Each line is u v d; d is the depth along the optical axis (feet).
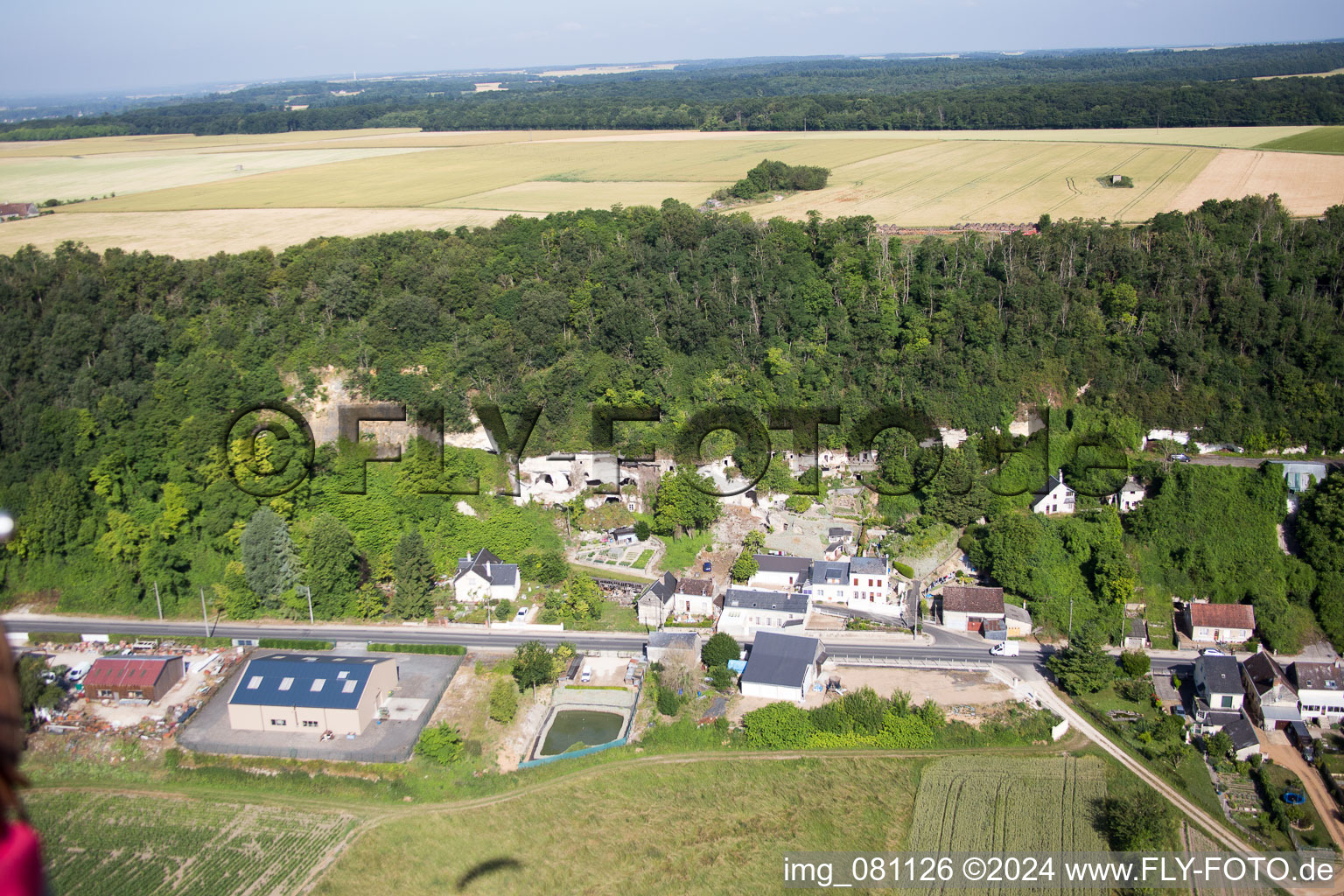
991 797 294.66
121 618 406.21
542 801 302.66
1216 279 469.16
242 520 417.28
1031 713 329.52
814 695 341.62
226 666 369.71
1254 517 392.06
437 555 422.00
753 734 323.16
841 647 369.91
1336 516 378.32
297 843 289.94
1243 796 294.87
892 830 283.38
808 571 399.85
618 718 340.18
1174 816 285.84
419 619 396.57
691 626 385.50
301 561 407.23
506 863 279.69
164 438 434.71
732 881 269.03
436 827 294.46
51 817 301.22
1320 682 325.01
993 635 371.76
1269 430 434.30
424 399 452.76
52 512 415.64
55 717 342.85
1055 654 358.64
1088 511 410.11
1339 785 295.07
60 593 417.28
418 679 356.59
